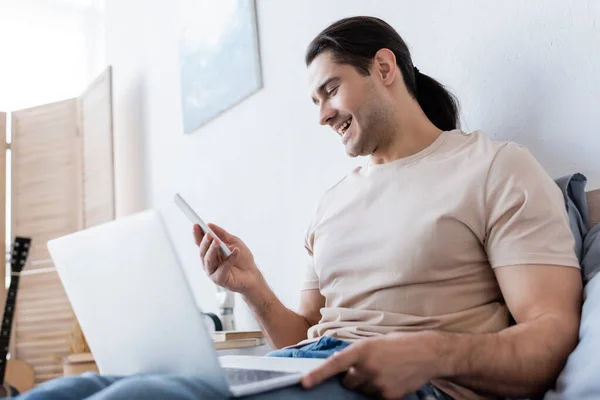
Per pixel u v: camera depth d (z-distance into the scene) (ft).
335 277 3.66
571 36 3.78
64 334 9.29
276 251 6.38
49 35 11.75
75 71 11.82
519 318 2.88
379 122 3.78
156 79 9.23
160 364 2.43
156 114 9.15
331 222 3.78
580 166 3.69
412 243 3.27
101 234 2.52
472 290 3.20
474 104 4.37
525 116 4.02
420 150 3.76
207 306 7.52
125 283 2.45
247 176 6.93
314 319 4.12
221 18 7.48
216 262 3.96
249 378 2.43
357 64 3.84
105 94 9.65
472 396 2.93
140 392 1.87
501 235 3.07
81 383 2.10
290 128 6.27
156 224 2.25
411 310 3.24
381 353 2.29
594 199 3.53
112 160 9.45
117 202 10.16
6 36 11.43
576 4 3.76
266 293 4.12
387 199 3.55
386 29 4.03
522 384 2.56
